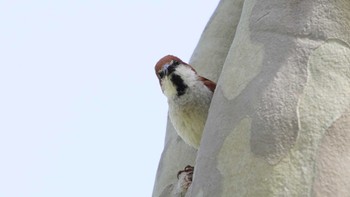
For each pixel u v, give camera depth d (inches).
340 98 311.6
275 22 338.3
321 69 319.0
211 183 314.8
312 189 293.0
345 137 303.7
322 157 299.1
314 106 309.6
